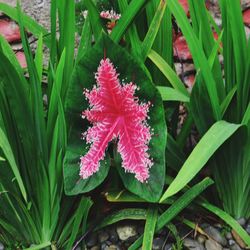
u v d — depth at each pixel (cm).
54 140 72
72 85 71
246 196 79
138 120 73
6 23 102
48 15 103
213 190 82
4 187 72
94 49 70
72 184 73
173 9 70
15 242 79
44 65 99
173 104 81
